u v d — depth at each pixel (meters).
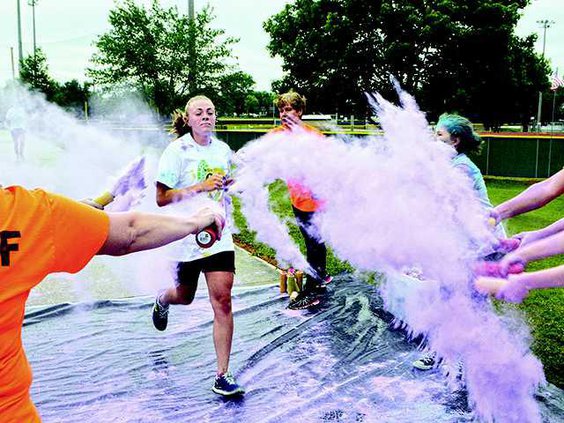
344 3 29.19
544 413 2.91
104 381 3.39
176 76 18.00
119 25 17.56
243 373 3.50
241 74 18.56
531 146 15.89
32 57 19.47
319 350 3.83
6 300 1.35
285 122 4.30
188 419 2.97
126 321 4.38
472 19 28.19
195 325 4.30
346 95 29.91
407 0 28.38
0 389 1.38
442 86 28.83
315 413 3.02
